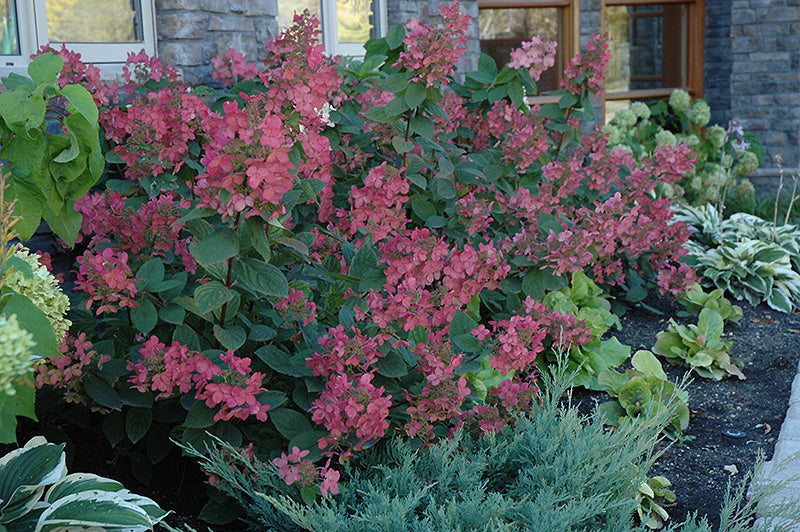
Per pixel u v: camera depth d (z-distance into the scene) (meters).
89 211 3.09
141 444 2.81
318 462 2.50
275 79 2.48
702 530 2.27
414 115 3.38
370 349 2.37
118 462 2.91
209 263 2.15
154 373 2.35
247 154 2.09
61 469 2.09
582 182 4.73
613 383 3.58
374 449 2.51
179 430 2.62
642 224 4.37
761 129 8.30
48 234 3.67
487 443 2.59
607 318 4.23
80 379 2.48
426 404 2.41
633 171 4.70
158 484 2.82
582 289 4.24
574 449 2.47
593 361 3.75
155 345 2.35
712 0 8.97
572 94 4.45
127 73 3.90
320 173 3.23
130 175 3.28
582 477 2.38
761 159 8.11
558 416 3.32
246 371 2.28
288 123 2.40
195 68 4.37
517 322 2.66
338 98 3.93
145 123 3.19
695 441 3.38
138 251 2.89
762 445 3.31
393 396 2.53
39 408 2.71
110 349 2.61
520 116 4.34
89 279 2.42
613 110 8.94
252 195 2.09
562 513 2.17
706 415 3.62
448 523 2.12
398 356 2.48
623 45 8.93
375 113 3.36
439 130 3.82
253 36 4.79
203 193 2.18
